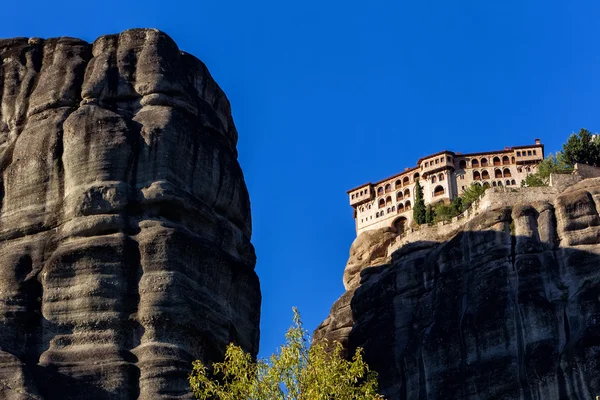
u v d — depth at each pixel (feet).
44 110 216.54
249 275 211.41
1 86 225.15
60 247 196.54
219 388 167.94
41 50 229.86
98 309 189.06
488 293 261.44
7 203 207.21
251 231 229.25
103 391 180.14
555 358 244.01
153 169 204.85
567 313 251.80
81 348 185.57
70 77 219.61
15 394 174.09
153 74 217.97
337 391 158.81
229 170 220.64
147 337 187.01
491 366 249.75
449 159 516.32
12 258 197.26
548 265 262.06
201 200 212.02
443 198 506.89
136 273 193.26
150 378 181.47
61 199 203.82
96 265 192.34
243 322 208.13
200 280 198.39
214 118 226.38
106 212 198.80
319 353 162.50
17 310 189.37
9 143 217.36
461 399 250.57
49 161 207.00
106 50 225.15
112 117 207.72
